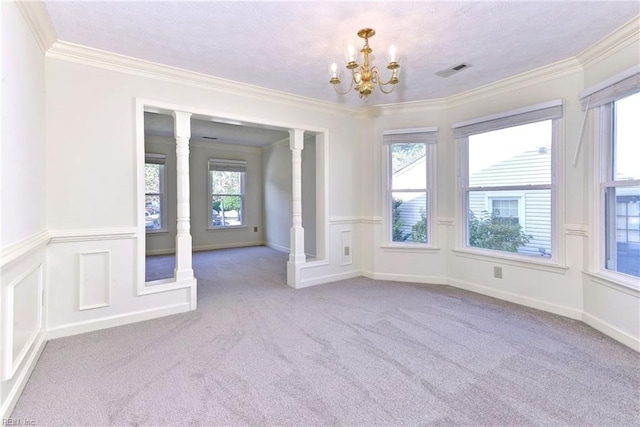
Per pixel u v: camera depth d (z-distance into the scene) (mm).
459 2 1981
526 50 2627
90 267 2648
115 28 2264
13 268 1663
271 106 3654
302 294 3639
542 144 3080
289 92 3623
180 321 2846
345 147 4289
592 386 1825
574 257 2838
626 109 2393
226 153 7277
